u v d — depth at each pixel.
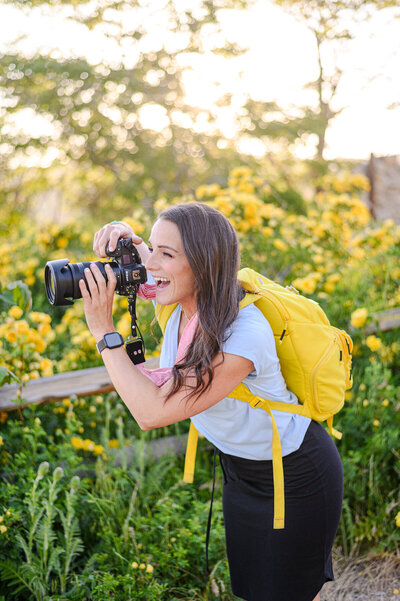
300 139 7.70
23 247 5.27
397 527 2.63
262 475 1.70
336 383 1.65
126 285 1.53
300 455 1.66
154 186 7.50
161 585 2.11
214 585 2.30
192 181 7.77
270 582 1.74
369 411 2.89
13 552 2.10
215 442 1.74
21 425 2.62
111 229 1.67
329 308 3.53
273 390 1.59
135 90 7.24
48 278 1.57
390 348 3.38
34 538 2.12
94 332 1.50
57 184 9.23
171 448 2.92
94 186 9.80
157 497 2.61
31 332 2.71
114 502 2.42
